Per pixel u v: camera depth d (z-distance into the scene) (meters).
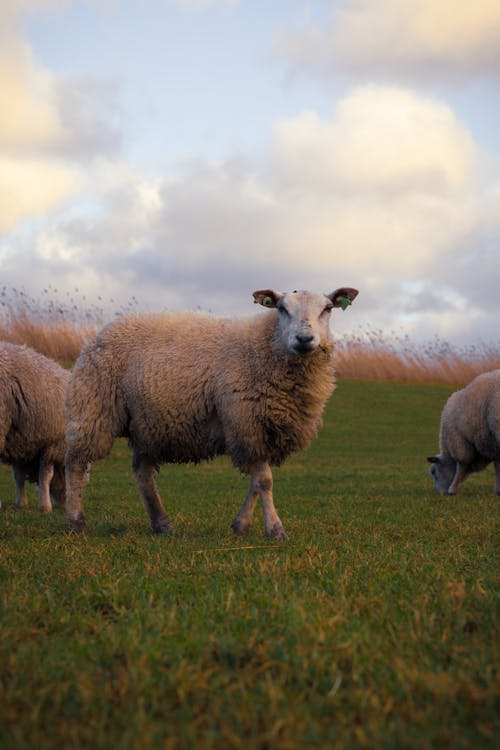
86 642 2.93
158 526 6.90
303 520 7.34
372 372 35.97
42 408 8.70
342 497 10.21
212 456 6.86
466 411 11.01
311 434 6.62
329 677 2.51
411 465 17.75
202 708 2.33
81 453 6.91
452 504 9.15
